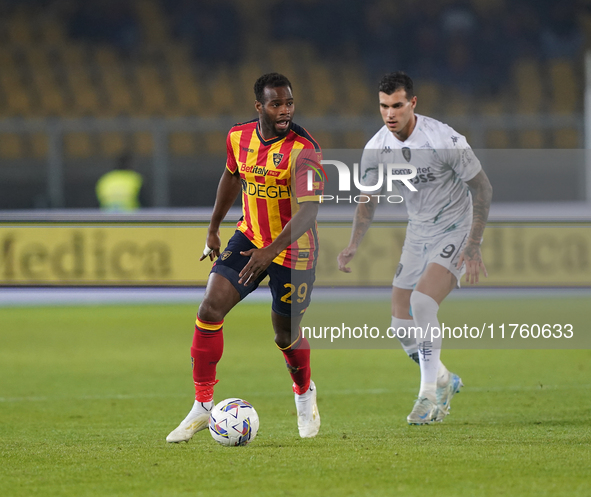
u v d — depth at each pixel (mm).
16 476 12461
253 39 74000
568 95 68875
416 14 74750
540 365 25516
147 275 33219
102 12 73438
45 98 63844
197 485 11742
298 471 12484
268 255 13859
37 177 47938
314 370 25609
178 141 61688
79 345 30734
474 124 50281
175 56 71438
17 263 33344
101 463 13273
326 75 70688
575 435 15297
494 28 74000
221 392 21906
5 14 71750
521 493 11086
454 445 14406
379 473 12289
